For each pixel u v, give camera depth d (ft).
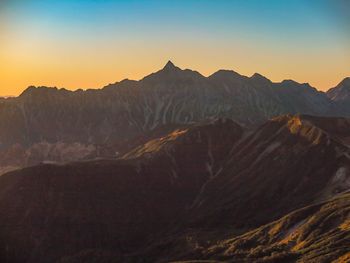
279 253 531.91
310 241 545.03
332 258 479.82
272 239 599.16
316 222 579.48
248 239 611.88
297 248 543.39
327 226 566.36
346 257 467.52
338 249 495.82
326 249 503.61
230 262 546.67
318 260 482.69
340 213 578.25
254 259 540.93
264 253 549.54
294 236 579.07
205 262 558.97
